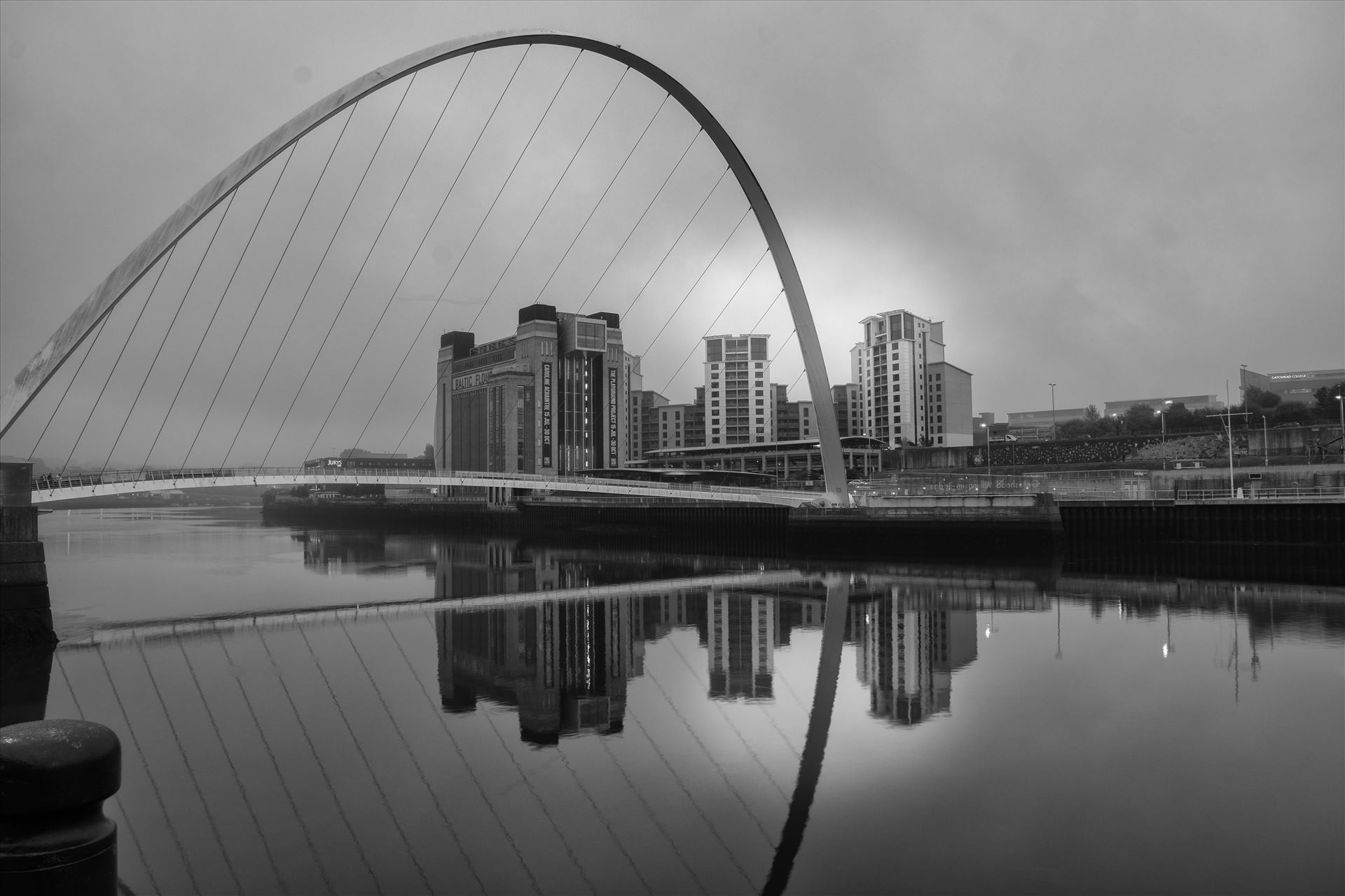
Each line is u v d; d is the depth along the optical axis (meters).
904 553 56.69
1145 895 9.43
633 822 12.00
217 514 194.88
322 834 11.77
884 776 13.61
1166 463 71.12
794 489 76.50
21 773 3.01
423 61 41.81
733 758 14.77
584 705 18.92
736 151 56.16
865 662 22.80
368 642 27.75
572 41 48.31
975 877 9.97
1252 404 101.69
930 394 139.75
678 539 80.06
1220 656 22.38
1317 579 40.12
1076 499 58.47
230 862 10.87
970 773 13.66
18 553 28.02
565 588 43.47
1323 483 58.75
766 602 36.16
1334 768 13.51
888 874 10.15
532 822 12.07
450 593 42.19
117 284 33.47
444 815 12.42
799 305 59.47
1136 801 12.22
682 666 23.16
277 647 27.02
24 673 23.52
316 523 146.00
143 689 21.27
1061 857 10.42
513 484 59.09
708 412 154.62
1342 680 19.61
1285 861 10.21
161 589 44.31
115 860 3.32
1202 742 14.98
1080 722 16.41
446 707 18.98
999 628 27.62
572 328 144.12
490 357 151.88
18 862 3.02
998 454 89.69
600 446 147.38
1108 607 31.81
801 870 10.31
